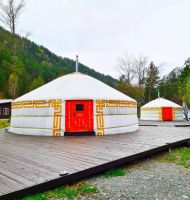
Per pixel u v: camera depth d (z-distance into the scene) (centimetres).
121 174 557
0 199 366
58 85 1184
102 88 1204
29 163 549
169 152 817
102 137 980
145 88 4059
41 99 1080
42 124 1072
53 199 409
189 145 915
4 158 600
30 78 6234
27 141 886
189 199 415
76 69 1336
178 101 4150
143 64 3881
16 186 404
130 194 434
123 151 673
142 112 2778
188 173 574
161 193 440
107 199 412
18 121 1165
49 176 457
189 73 2975
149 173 573
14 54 2341
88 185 481
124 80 3812
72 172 480
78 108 1065
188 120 2619
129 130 1189
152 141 850
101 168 537
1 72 5284
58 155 631
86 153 652
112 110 1110
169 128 1403
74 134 1048
